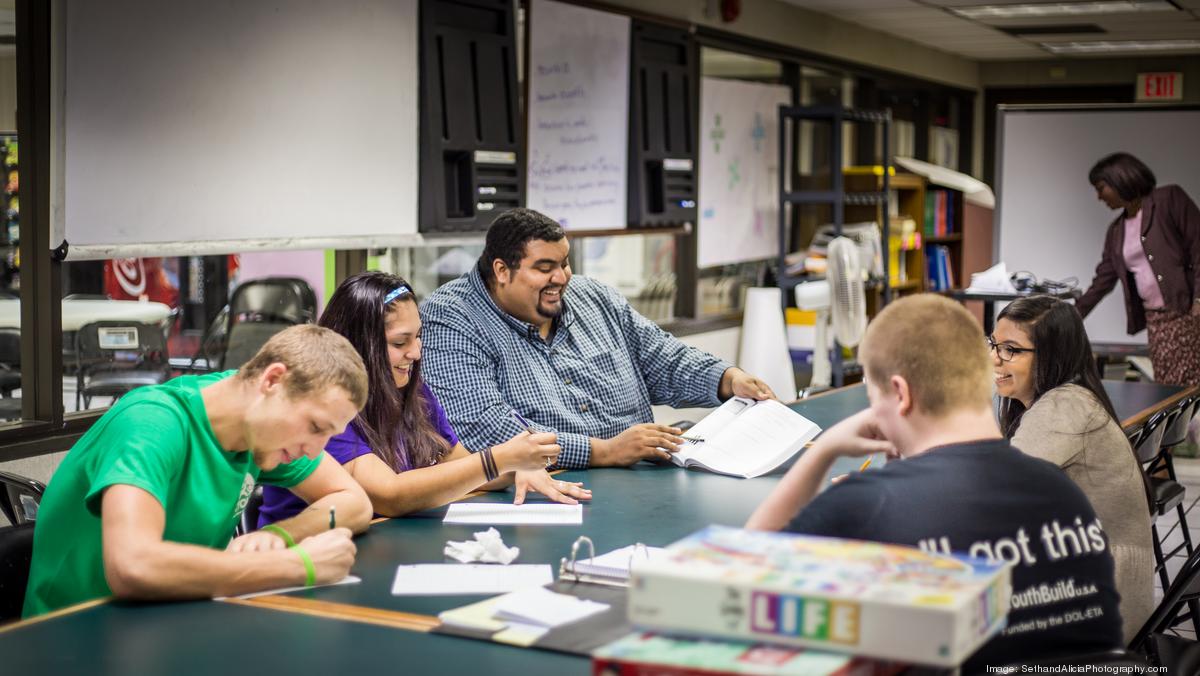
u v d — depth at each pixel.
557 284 3.15
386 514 2.49
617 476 2.94
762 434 3.11
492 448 2.54
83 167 3.53
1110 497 2.60
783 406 3.25
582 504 2.63
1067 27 8.84
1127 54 10.75
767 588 1.13
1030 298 2.81
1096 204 7.45
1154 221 6.24
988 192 9.50
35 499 2.58
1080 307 6.70
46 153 3.48
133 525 1.85
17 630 1.74
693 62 6.64
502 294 3.18
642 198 5.95
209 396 2.06
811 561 1.21
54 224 3.47
